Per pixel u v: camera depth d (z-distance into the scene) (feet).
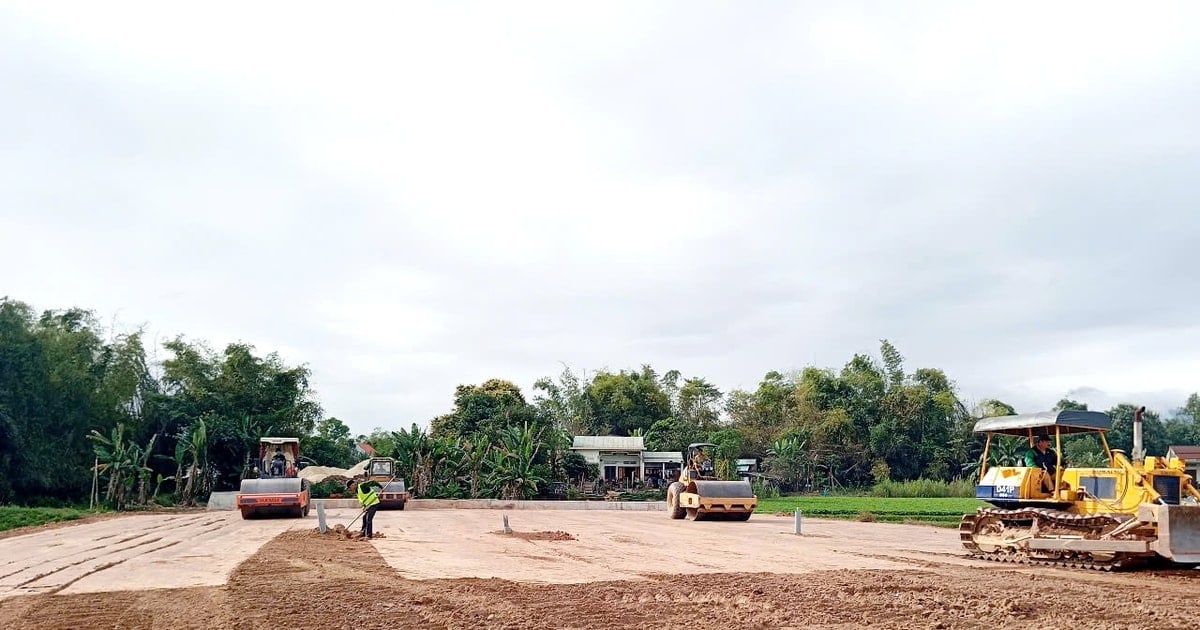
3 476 109.09
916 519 98.32
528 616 28.19
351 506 120.47
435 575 39.52
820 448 192.03
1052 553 44.09
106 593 33.88
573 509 132.05
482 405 175.63
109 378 129.18
